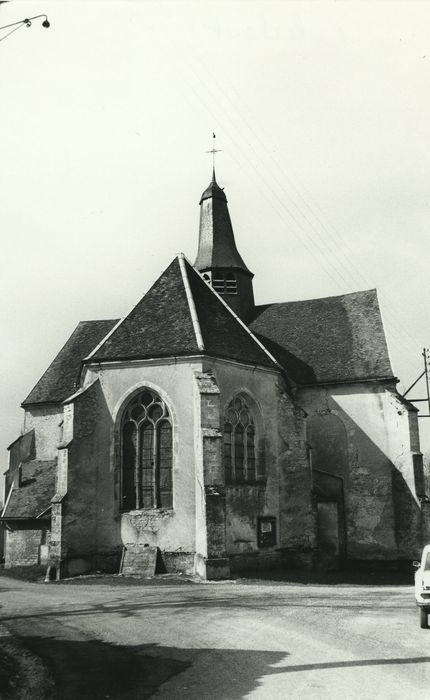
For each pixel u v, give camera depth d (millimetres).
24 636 12242
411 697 7730
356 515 29438
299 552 25391
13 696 8461
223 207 35844
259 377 26188
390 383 30047
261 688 8367
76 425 23875
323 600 16250
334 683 8438
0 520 30109
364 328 32531
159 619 13648
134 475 23875
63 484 23359
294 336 33531
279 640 11227
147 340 24703
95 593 18531
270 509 25422
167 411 23859
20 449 34156
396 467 29297
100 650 10930
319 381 30750
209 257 34719
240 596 17094
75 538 23156
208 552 21172
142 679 9086
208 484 21750
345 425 30344
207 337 24656
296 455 26109
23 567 28422
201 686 8609
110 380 24609
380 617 13453
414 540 28391
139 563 22562
